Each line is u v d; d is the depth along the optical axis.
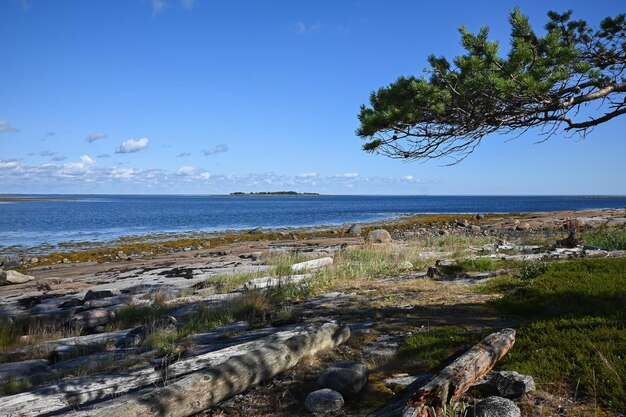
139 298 13.55
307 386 6.09
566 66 6.25
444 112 6.40
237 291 13.87
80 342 9.05
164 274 19.50
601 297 8.32
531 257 14.89
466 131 6.57
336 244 30.45
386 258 17.98
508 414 4.51
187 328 9.39
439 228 41.56
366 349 7.29
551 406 4.85
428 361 6.39
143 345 8.39
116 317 11.38
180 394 5.10
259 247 30.36
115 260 27.56
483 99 6.35
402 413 4.23
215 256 26.09
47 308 13.12
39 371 7.52
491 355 5.61
